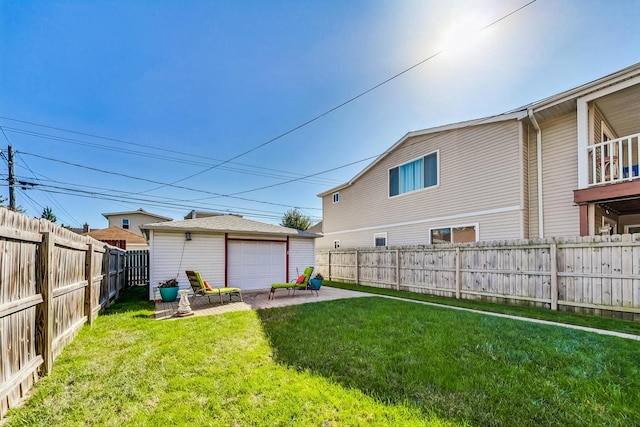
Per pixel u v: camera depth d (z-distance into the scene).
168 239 9.50
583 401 2.74
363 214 15.09
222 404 2.72
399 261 10.60
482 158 9.83
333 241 17.48
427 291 9.52
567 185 8.38
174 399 2.82
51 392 2.97
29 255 3.16
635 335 4.64
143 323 5.67
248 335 4.81
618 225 10.50
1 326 2.59
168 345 4.32
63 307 4.18
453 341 4.36
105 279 7.34
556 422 2.46
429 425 2.41
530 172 9.10
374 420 2.48
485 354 3.85
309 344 4.32
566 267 6.45
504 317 5.95
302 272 11.99
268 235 11.23
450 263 8.84
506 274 7.49
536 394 2.88
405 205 12.59
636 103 8.26
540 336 4.50
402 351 4.00
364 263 12.29
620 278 5.69
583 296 6.16
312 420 2.48
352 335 4.73
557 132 8.65
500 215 9.27
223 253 10.34
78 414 2.59
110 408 2.69
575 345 4.06
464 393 2.91
